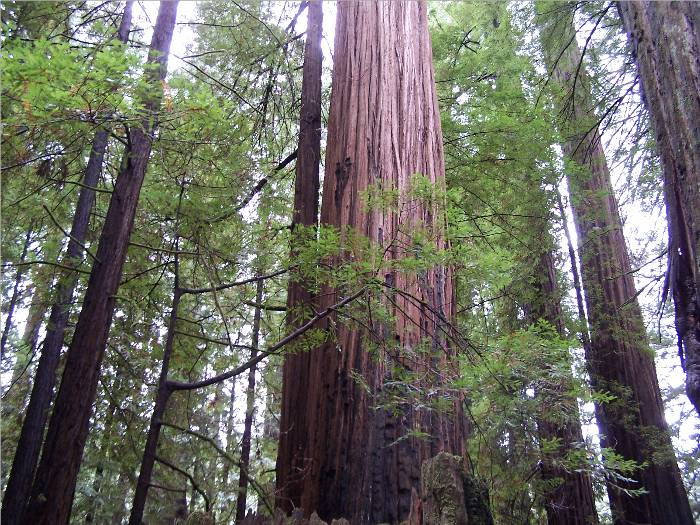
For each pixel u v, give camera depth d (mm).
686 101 3787
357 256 3938
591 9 8492
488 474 5289
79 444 3900
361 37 6531
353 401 4609
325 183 6012
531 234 8320
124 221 4539
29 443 5539
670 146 3932
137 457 6047
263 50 7852
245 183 5398
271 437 11906
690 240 3652
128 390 6570
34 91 2824
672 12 4055
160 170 5301
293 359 5781
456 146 7844
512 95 7934
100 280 4324
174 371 7031
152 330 6340
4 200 5305
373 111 5961
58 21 5504
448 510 2596
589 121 8461
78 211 5832
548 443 3369
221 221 5727
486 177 8078
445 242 4180
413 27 6672
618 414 9031
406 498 4086
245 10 7148
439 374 3676
